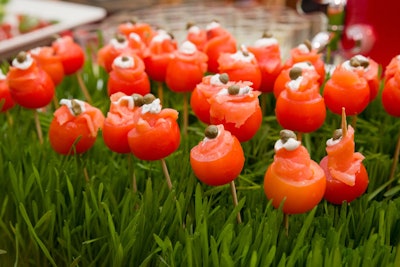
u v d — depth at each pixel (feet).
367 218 1.17
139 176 1.37
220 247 1.04
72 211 1.20
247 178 1.34
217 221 1.15
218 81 1.27
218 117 1.17
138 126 1.12
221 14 2.76
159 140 1.12
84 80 1.94
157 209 1.15
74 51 1.68
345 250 1.06
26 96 1.40
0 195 1.32
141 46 1.62
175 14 2.81
